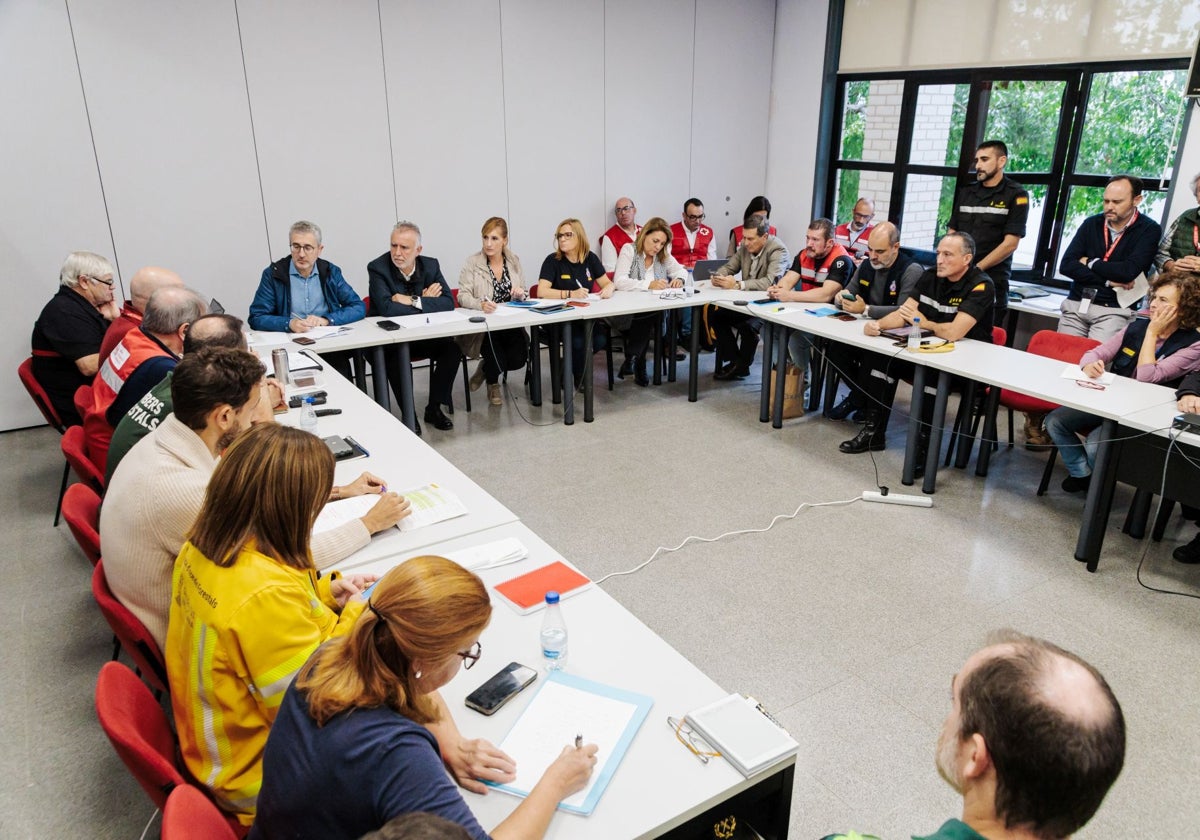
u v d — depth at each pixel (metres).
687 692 1.50
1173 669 2.55
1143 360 3.44
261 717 1.39
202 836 1.08
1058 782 0.83
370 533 2.01
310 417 2.86
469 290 4.88
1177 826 1.97
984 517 3.61
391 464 2.55
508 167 6.05
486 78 5.78
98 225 4.79
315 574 1.53
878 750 2.22
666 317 6.04
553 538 3.42
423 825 0.64
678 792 1.27
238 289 5.32
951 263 3.97
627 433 4.68
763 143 7.27
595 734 1.38
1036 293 5.29
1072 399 3.11
